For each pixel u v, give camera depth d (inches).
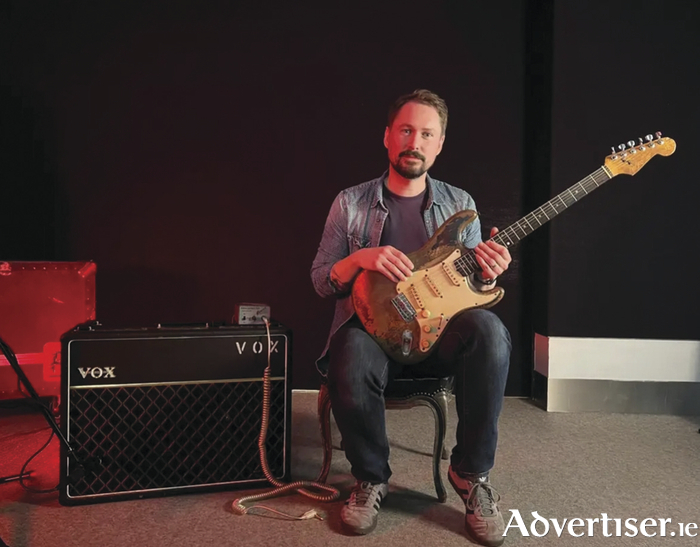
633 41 110.9
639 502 70.6
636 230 112.3
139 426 68.9
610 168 72.6
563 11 111.0
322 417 72.7
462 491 64.6
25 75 119.1
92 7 119.6
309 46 120.6
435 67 120.6
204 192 121.6
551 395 112.7
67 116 119.9
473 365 62.4
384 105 121.0
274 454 73.5
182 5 120.1
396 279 66.0
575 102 111.7
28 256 120.0
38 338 101.6
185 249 121.7
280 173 121.3
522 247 122.0
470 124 121.3
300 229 122.0
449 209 78.1
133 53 120.2
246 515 65.9
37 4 118.8
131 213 121.2
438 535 61.9
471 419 62.7
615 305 112.6
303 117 121.1
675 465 83.3
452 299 65.8
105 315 121.6
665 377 111.7
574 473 79.8
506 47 120.7
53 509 66.4
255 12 120.6
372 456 64.4
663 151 73.7
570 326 112.8
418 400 69.9
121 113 120.3
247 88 120.7
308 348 122.9
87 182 120.6
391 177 79.0
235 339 71.1
